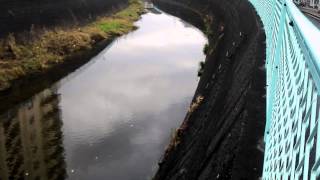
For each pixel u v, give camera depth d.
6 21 25.38
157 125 17.48
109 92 22.03
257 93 7.86
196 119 13.74
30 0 28.61
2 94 21.14
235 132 7.29
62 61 27.19
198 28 38.91
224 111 10.14
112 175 13.80
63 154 15.31
